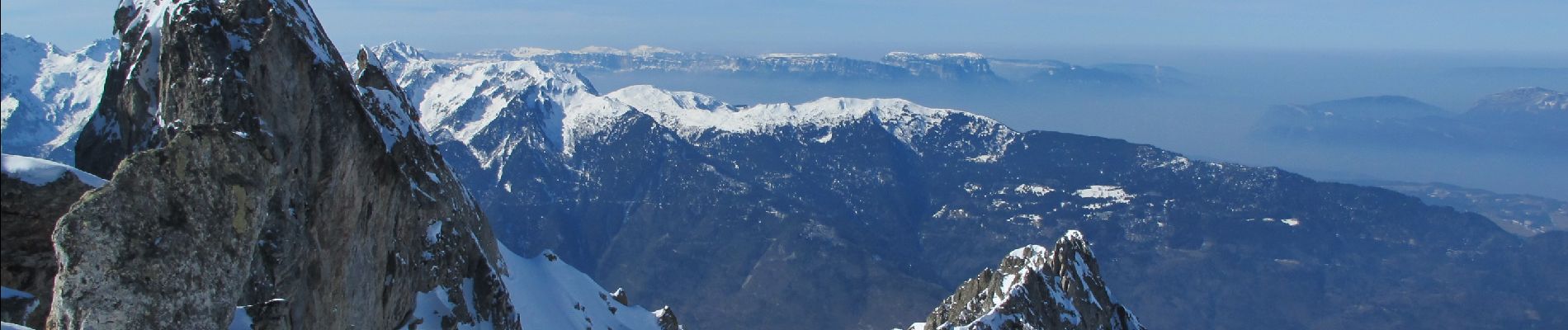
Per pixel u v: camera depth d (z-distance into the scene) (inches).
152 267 712.4
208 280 757.9
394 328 1635.1
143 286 704.4
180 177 752.3
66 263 673.6
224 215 783.7
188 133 774.5
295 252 1159.6
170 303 722.2
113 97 1475.1
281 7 1282.0
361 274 1406.3
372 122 1430.9
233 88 1186.0
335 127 1300.4
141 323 701.9
